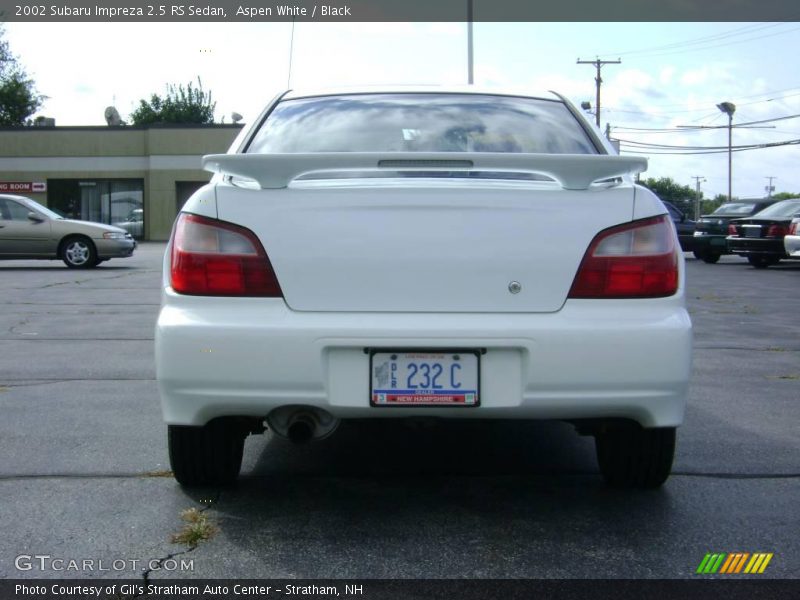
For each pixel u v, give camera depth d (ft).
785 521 10.50
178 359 9.52
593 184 10.06
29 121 180.34
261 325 9.41
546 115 12.29
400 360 9.45
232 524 10.30
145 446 13.39
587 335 9.43
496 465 12.71
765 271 59.06
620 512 10.78
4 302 34.04
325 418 9.74
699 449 13.51
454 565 9.20
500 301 9.52
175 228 10.02
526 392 9.45
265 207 9.63
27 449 13.23
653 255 9.71
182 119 219.00
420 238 9.50
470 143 11.47
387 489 11.62
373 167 9.24
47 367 20.02
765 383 18.80
